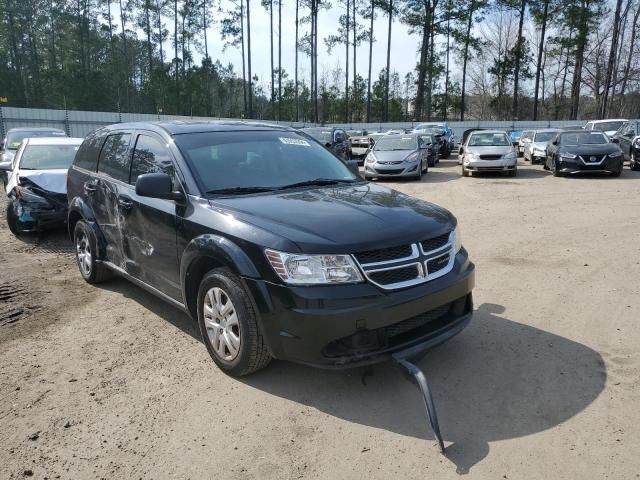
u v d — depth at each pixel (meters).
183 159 4.49
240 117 61.78
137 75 69.62
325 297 3.33
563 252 7.39
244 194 4.30
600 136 17.20
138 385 3.89
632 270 6.41
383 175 17.19
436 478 2.83
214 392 3.77
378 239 3.49
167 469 2.96
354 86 68.94
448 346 4.42
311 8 56.28
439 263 3.81
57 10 66.12
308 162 5.04
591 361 4.08
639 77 52.56
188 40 62.56
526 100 65.25
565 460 2.94
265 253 3.51
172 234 4.36
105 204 5.56
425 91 62.34
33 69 68.38
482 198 12.91
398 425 3.33
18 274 6.80
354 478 2.85
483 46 56.50
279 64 59.03
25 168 9.23
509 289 5.84
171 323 5.06
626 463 2.90
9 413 3.55
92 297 5.85
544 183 15.49
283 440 3.20
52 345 4.61
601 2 50.72
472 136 18.88
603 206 11.07
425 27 52.19
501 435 3.19
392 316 3.43
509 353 4.26
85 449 3.15
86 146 6.41
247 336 3.69
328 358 3.39
